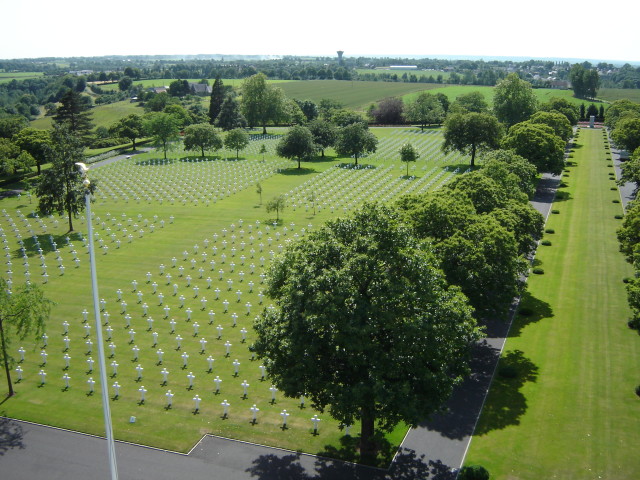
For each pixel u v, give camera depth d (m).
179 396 41.22
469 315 35.34
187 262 68.62
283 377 32.25
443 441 35.56
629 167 81.00
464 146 122.44
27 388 42.62
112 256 71.25
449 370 39.28
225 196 100.56
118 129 170.25
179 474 33.03
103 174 119.75
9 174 116.94
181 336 50.47
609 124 160.12
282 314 33.44
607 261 66.50
